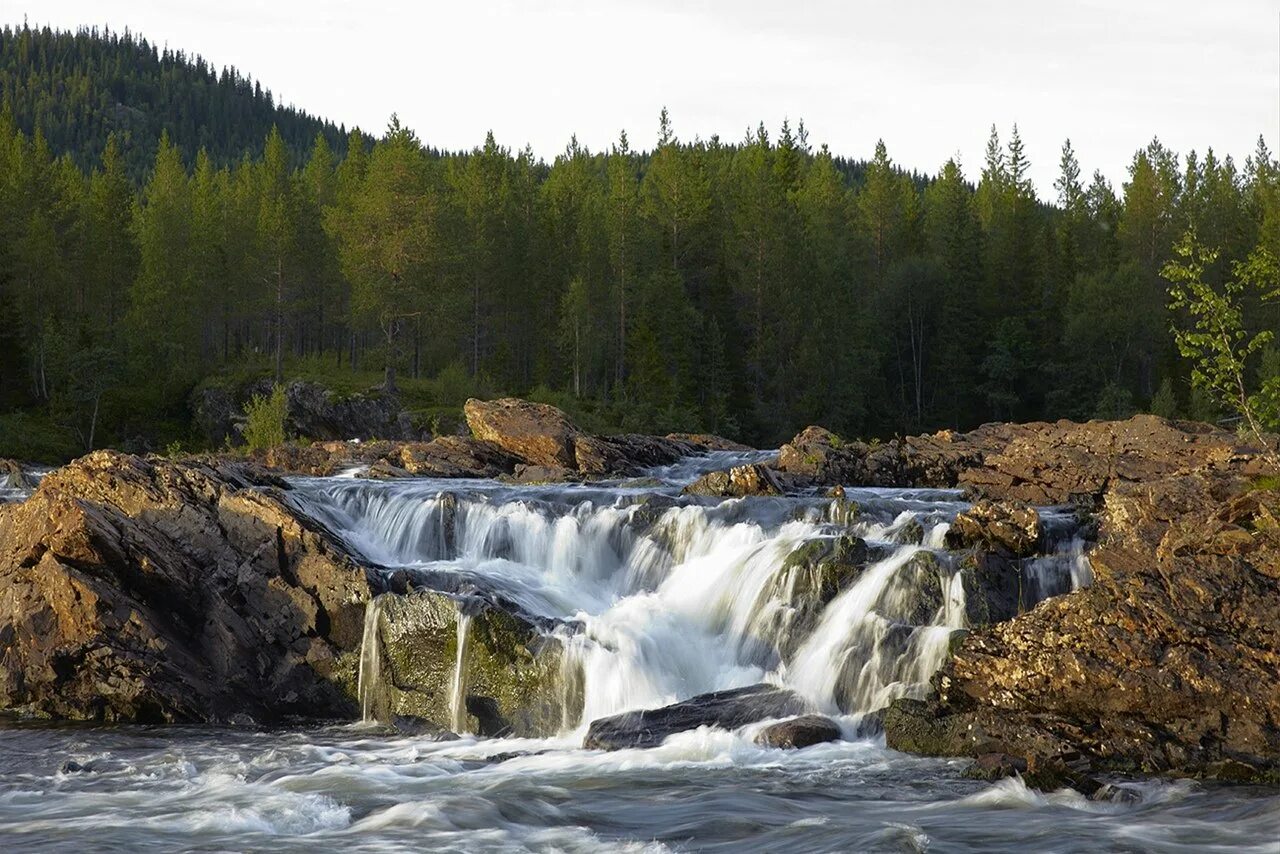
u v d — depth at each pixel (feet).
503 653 75.05
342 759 66.74
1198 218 428.56
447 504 100.07
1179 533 69.46
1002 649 65.72
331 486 106.93
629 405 290.35
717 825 52.44
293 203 352.08
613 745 66.59
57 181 350.84
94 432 279.90
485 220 345.92
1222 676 59.98
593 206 398.21
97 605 79.36
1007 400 347.36
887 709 66.64
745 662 79.15
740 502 96.07
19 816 54.80
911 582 76.07
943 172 564.30
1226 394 99.86
